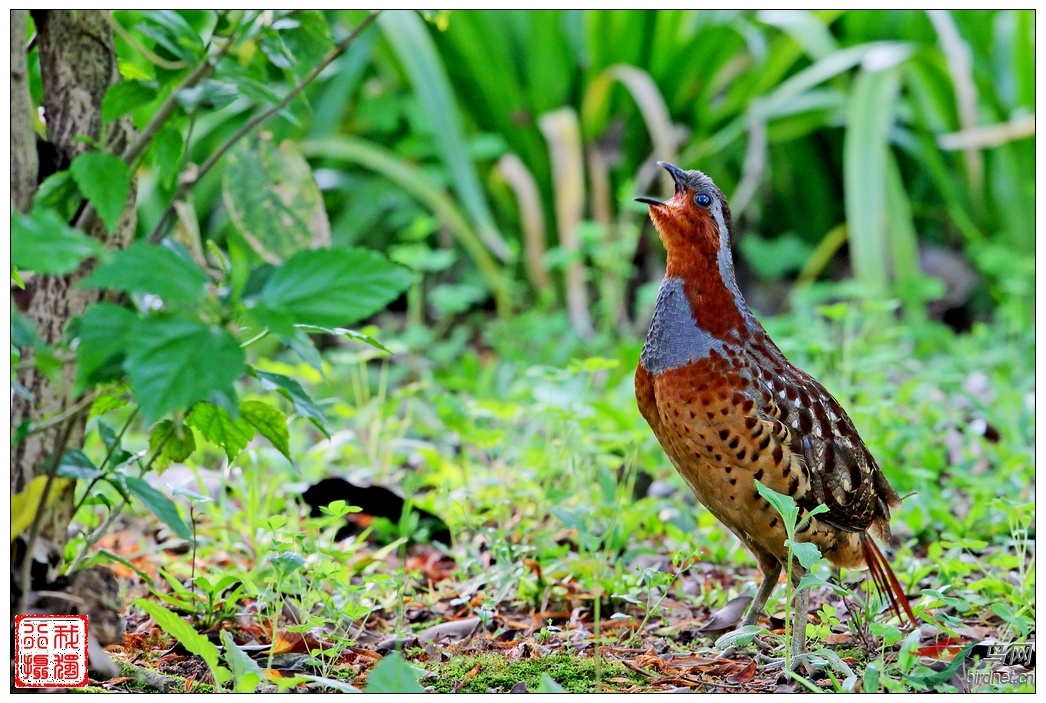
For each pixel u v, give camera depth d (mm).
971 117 14445
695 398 6668
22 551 5402
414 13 14977
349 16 15039
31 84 6359
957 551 8039
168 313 4398
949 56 14695
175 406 4113
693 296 6840
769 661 6551
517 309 16391
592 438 9758
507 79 16062
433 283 17094
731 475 6691
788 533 5766
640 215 16594
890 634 5973
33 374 5520
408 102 16828
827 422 6812
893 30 16562
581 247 15797
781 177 17391
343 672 6277
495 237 15023
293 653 6547
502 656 6605
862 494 6867
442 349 14367
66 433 5004
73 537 7121
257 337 5199
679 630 7215
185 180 5648
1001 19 16219
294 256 4453
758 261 16328
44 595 5480
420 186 15484
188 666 6359
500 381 13016
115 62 5922
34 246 4125
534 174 16906
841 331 14734
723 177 17031
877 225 14430
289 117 5711
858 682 6086
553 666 6371
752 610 7020
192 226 6508
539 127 16422
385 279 4418
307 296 4363
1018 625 6230
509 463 10547
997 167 15883
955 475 9875
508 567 7574
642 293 15234
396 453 10758
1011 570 8141
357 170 17219
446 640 6969
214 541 8508
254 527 8227
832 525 6809
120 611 6941
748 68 16938
